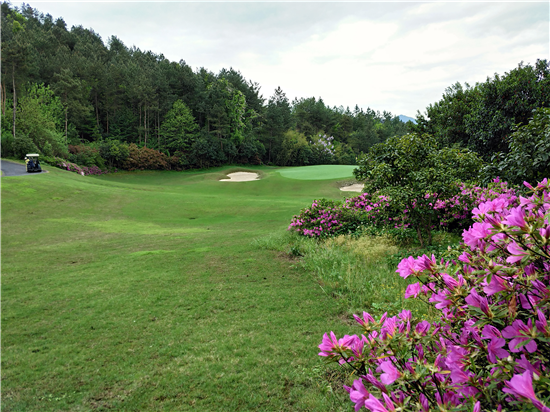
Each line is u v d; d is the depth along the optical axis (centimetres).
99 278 798
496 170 638
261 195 3400
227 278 736
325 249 865
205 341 460
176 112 6812
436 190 744
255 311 546
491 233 128
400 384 126
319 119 9662
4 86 5012
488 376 121
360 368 145
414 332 148
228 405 320
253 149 7344
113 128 6838
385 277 596
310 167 5309
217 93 7025
